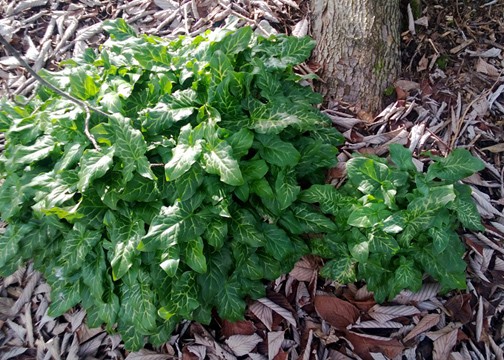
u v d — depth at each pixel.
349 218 0.73
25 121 0.80
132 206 0.73
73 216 0.72
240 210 0.74
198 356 0.77
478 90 0.96
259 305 0.80
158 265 0.72
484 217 0.85
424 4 1.04
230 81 0.76
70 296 0.77
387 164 0.80
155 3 1.07
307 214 0.78
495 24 1.03
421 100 0.94
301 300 0.81
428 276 0.81
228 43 0.81
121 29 0.90
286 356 0.76
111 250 0.73
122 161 0.71
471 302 0.80
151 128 0.74
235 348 0.77
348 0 0.90
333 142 0.83
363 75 0.92
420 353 0.77
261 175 0.72
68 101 0.79
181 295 0.72
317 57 0.96
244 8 1.04
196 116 0.77
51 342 0.80
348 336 0.77
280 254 0.75
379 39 0.91
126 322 0.75
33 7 1.08
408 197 0.73
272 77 0.80
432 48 1.00
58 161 0.75
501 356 0.76
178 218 0.70
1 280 0.85
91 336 0.80
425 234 0.74
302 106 0.78
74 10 1.08
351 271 0.77
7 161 0.80
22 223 0.80
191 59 0.80
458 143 0.90
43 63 1.02
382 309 0.79
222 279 0.74
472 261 0.82
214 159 0.68
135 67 0.82
